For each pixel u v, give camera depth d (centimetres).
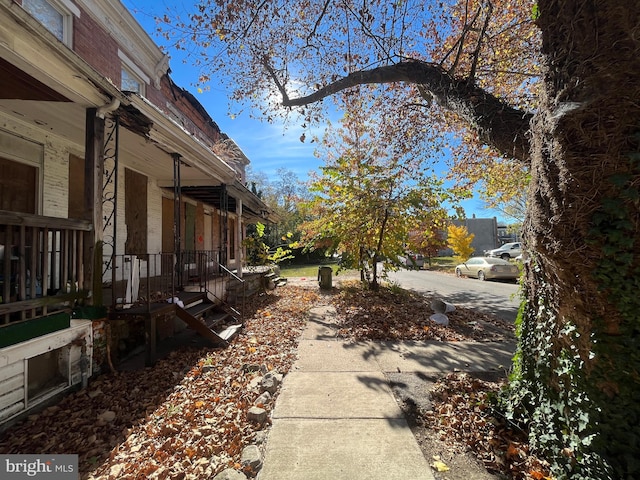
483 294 1166
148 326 449
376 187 991
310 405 343
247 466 244
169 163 745
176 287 687
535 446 264
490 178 1062
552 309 257
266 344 557
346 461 255
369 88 736
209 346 540
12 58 313
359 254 1107
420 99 761
